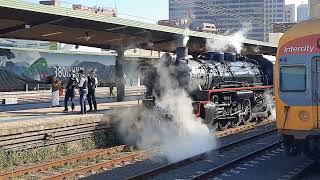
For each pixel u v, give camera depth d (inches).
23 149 546.6
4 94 1309.1
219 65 821.2
